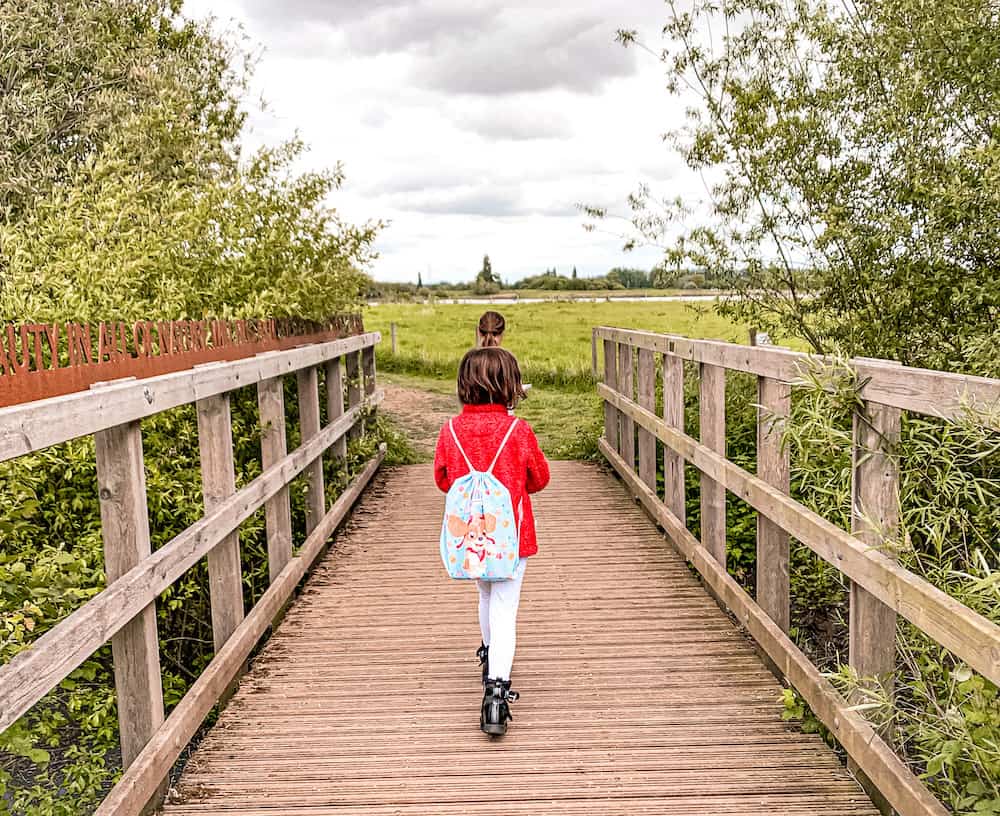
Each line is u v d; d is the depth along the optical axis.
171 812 2.81
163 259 5.26
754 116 5.56
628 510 6.90
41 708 3.45
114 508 2.80
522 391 3.45
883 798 2.71
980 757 2.29
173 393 3.12
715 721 3.37
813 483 3.75
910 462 2.90
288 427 6.57
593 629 4.38
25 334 2.80
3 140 10.47
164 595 4.23
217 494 3.77
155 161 7.73
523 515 3.32
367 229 6.75
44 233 5.06
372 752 3.18
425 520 6.83
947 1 4.27
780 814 2.72
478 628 4.48
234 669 3.66
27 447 2.11
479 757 3.13
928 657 2.77
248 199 5.99
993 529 3.09
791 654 3.42
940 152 4.66
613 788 2.90
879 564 2.61
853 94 5.28
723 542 4.74
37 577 2.88
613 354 8.38
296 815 2.78
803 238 5.54
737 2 5.78
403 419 12.70
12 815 3.02
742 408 6.50
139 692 2.85
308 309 6.44
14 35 10.88
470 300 62.97
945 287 4.54
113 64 11.83
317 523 5.87
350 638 4.36
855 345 4.87
